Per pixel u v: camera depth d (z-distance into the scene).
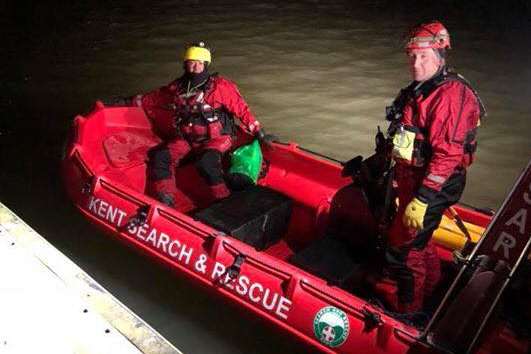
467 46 9.52
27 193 4.85
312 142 6.11
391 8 11.73
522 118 6.82
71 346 2.05
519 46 9.52
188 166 4.31
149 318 3.62
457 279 2.51
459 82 2.41
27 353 2.00
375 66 8.47
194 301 3.75
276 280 3.03
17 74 7.52
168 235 3.43
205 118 3.92
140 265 4.04
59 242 4.26
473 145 2.55
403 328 2.61
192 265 3.31
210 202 4.20
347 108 6.97
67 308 2.21
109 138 4.44
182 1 11.57
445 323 2.45
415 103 2.49
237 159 3.98
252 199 3.61
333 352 2.81
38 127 6.07
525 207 2.30
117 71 7.83
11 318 2.13
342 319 2.79
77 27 9.60
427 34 2.40
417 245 2.74
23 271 2.37
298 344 3.46
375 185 2.88
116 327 2.17
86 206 3.85
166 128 4.57
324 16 11.07
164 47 8.88
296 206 4.07
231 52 8.91
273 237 3.63
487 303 2.37
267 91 7.45
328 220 3.50
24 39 8.87
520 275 2.56
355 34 10.02
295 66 8.39
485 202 5.06
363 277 3.19
